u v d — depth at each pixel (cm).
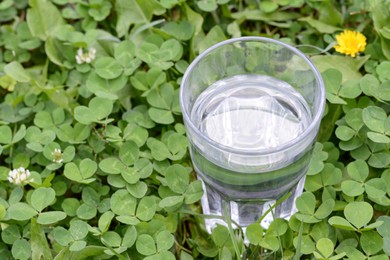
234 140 59
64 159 67
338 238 63
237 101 61
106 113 68
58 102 71
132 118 69
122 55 71
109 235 63
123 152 66
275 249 61
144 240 62
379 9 71
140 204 64
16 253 63
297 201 63
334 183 64
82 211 64
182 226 66
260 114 60
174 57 71
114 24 78
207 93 61
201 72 61
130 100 72
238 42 61
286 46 60
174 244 64
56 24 77
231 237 61
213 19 77
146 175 65
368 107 65
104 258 62
